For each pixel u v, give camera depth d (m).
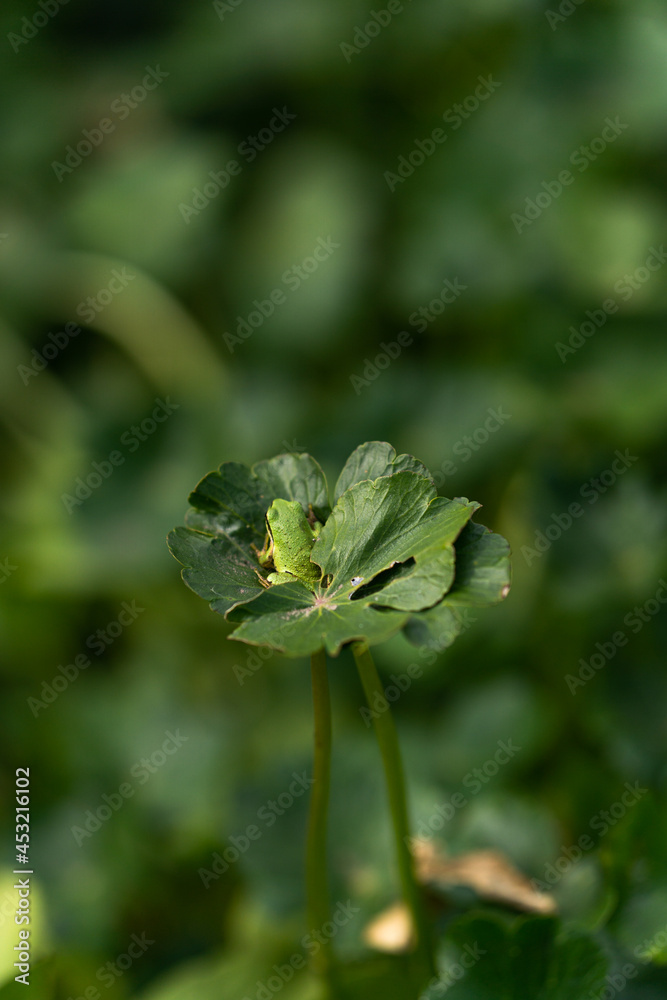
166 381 2.34
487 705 1.52
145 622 2.01
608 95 2.26
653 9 2.31
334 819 1.32
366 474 1.15
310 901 1.20
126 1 2.86
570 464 1.83
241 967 1.30
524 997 1.18
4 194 2.54
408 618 1.10
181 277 2.42
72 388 2.43
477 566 1.12
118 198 2.46
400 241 2.39
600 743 1.56
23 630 1.96
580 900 1.25
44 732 1.79
